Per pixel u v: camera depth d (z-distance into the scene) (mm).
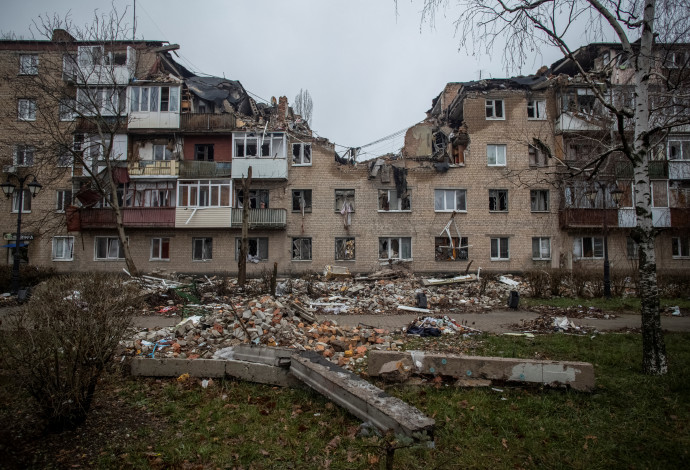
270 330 7152
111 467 3410
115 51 25781
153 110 25500
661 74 7426
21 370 3754
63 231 25844
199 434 3965
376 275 22938
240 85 30281
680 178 25781
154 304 13570
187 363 5590
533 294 16703
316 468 3396
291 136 26750
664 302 14867
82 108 24281
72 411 4023
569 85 25188
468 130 26656
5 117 25641
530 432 4004
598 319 11602
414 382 5191
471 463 3469
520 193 26484
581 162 8766
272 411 4500
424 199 26594
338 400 4422
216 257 25875
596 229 26031
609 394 4969
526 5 6453
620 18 6473
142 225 25203
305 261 26125
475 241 26344
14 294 16266
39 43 25797
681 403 4695
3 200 26125
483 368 5176
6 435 3729
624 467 3449
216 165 25734
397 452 3482
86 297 4219
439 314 12781
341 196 26875
